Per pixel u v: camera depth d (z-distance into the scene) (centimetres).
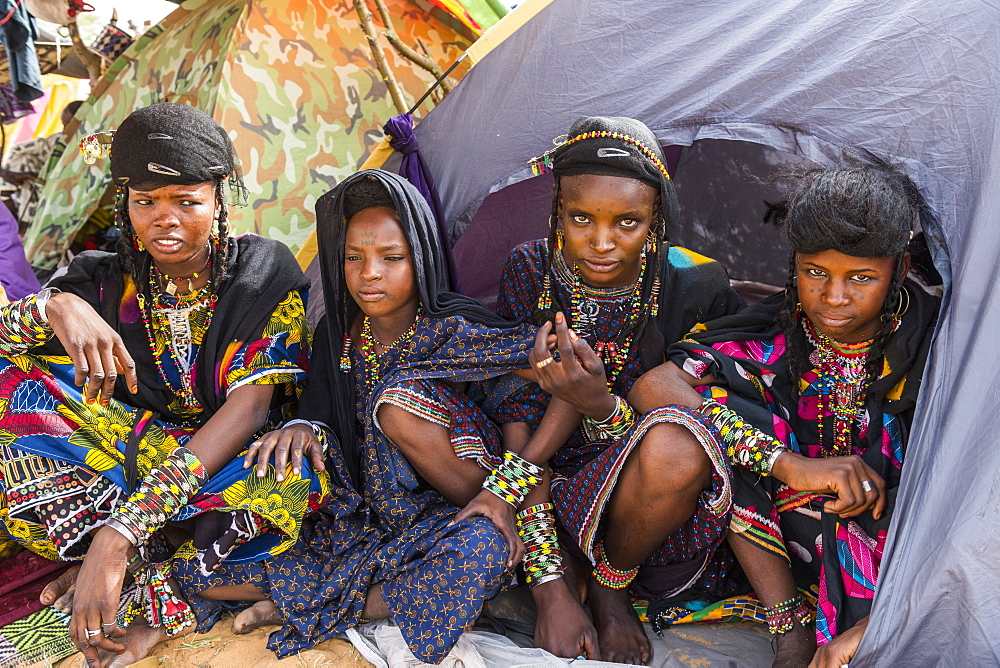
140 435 234
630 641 218
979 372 182
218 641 221
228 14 410
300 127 402
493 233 333
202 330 246
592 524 218
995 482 173
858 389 214
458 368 234
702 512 215
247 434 234
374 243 228
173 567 227
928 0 218
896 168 215
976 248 191
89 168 438
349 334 247
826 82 231
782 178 231
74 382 232
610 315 246
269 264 248
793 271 219
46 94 516
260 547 227
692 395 222
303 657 214
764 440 210
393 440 229
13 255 327
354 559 225
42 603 226
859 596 199
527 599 240
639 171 221
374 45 398
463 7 436
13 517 224
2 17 393
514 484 222
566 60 268
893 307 205
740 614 230
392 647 212
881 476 207
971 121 205
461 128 282
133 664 216
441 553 211
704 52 253
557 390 224
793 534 216
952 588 175
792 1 241
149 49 453
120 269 247
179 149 223
